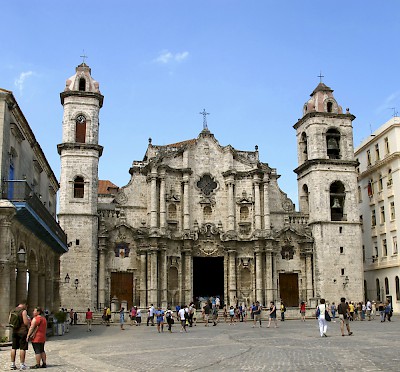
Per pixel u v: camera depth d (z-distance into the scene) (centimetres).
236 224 6481
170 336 3519
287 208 6744
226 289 6281
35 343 1897
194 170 6588
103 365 1973
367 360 1944
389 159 6650
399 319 5322
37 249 3803
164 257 6094
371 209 7200
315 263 6338
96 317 5553
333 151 6731
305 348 2464
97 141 6081
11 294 2995
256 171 6525
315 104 6769
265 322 5291
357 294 6241
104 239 5916
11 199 2917
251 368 1794
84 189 5872
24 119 3403
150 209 6175
